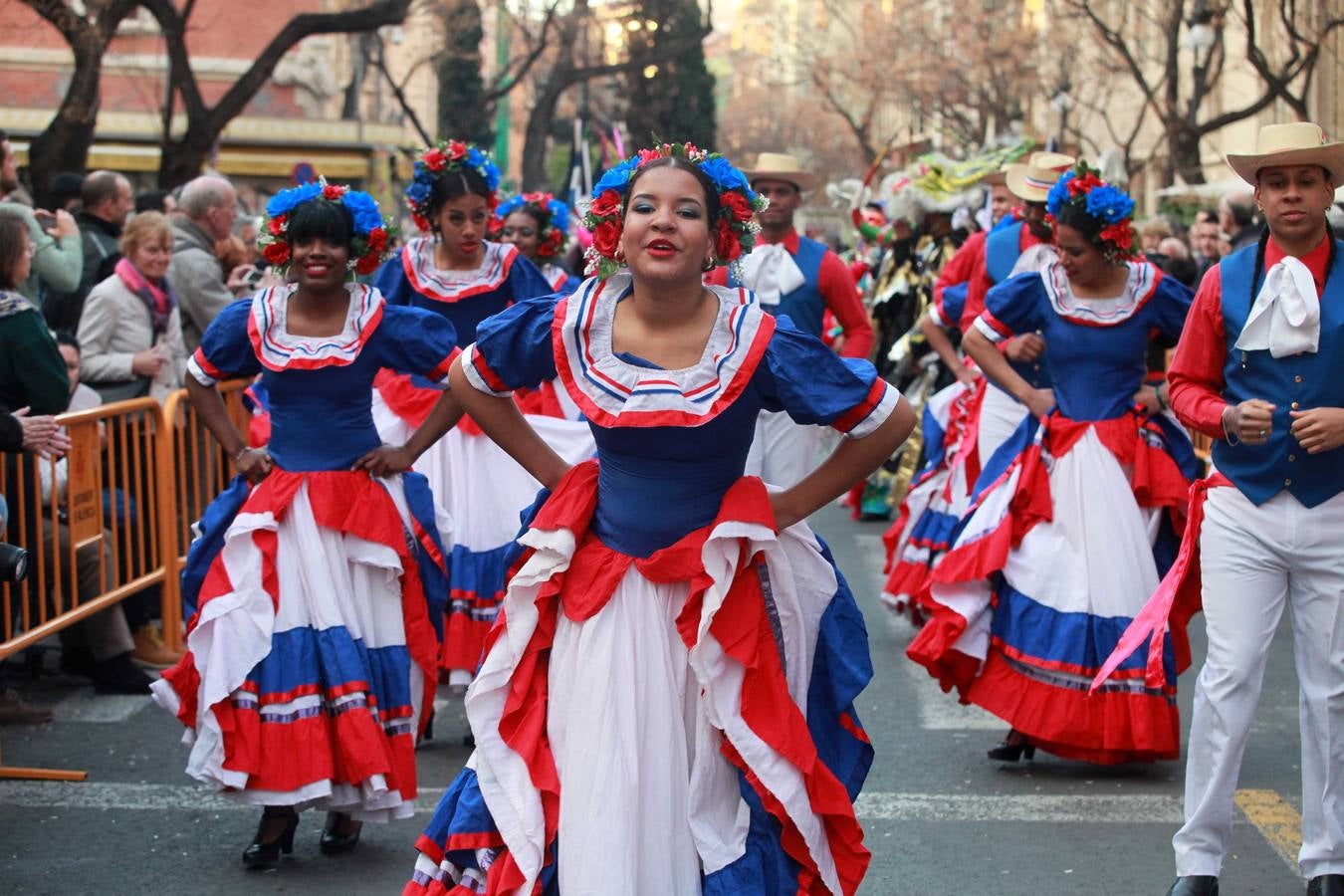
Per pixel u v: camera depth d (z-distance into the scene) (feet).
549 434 23.27
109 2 50.78
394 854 18.61
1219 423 16.17
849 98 180.86
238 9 106.83
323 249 18.38
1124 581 21.22
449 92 128.88
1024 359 22.41
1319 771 16.42
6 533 22.90
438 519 22.84
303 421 18.58
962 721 24.18
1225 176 97.55
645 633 12.78
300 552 18.13
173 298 29.35
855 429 12.93
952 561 21.85
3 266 22.67
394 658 18.61
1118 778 21.38
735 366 12.62
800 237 27.37
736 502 12.69
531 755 12.78
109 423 25.39
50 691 26.04
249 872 17.98
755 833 12.71
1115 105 122.62
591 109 148.15
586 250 13.12
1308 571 16.19
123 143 97.96
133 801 20.49
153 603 29.32
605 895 12.17
